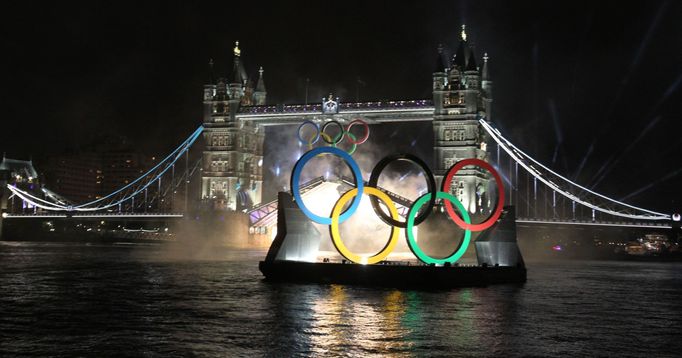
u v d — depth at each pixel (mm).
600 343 37281
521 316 45969
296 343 35375
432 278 62094
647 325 43969
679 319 46844
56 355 32562
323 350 33750
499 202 69062
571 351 34969
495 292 60344
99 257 118688
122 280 69562
